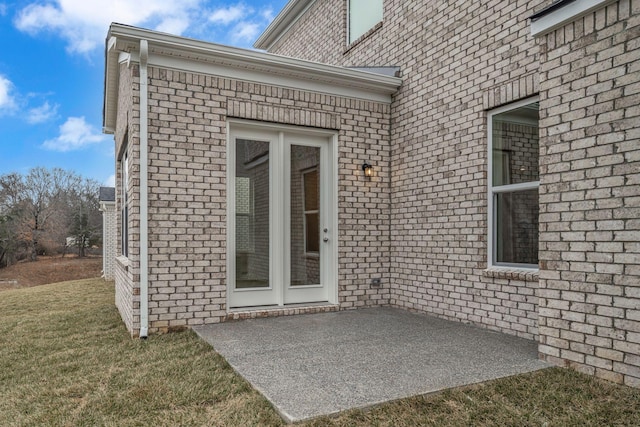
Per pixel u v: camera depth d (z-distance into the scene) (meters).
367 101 6.27
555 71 3.55
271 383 3.12
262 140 5.74
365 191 6.21
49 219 29.38
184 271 5.01
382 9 7.00
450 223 5.43
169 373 3.45
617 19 3.12
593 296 3.22
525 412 2.66
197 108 5.12
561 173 3.47
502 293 4.73
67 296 8.72
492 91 4.91
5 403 2.99
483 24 5.05
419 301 5.84
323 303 6.00
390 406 2.74
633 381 2.96
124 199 7.15
